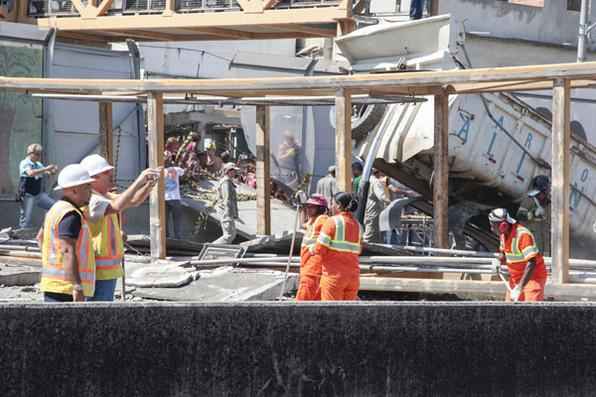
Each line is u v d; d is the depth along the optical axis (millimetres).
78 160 62469
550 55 86312
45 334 18703
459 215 57656
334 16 60000
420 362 21219
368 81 41375
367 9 63250
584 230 59781
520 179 56375
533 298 32875
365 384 20844
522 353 21953
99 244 26359
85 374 18953
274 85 42656
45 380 18703
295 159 65750
